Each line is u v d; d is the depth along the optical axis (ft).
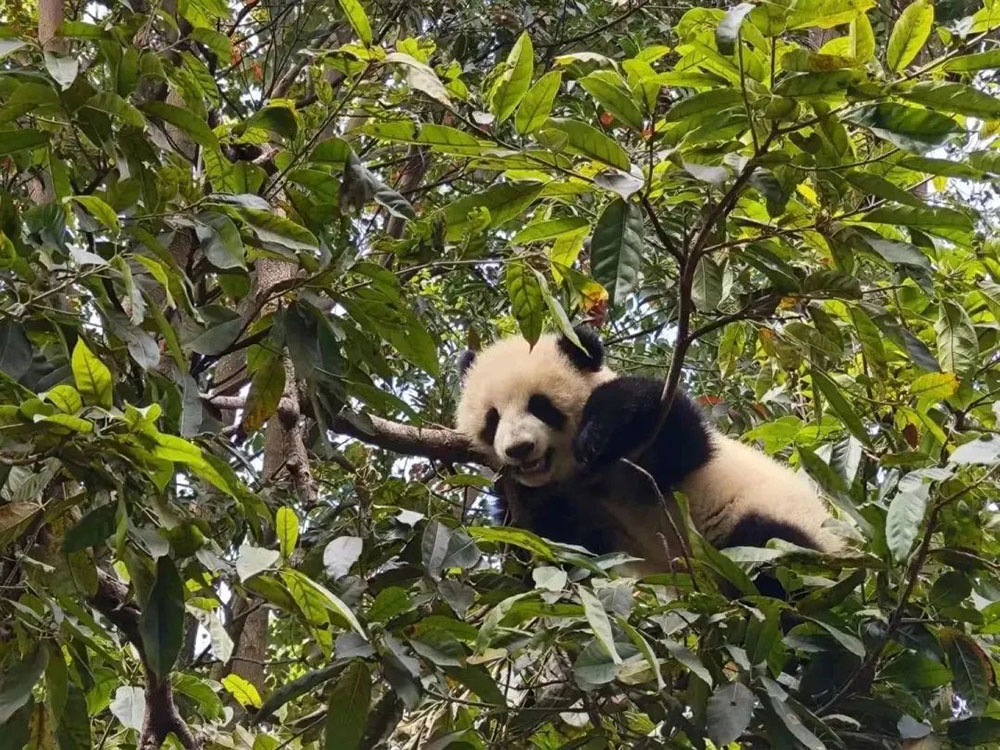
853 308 13.97
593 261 11.72
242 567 10.30
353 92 13.48
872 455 16.48
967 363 14.80
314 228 13.29
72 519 11.09
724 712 11.35
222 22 23.54
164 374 13.30
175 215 11.69
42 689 14.28
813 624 13.03
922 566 13.47
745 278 17.98
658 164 12.85
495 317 28.09
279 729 14.73
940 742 12.75
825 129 11.05
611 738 13.60
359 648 11.22
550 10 28.58
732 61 10.98
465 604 12.37
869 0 10.27
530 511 20.81
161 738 12.98
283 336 12.37
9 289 10.59
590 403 19.70
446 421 25.18
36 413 8.68
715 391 27.22
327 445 12.71
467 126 12.92
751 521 18.84
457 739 12.30
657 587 12.98
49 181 14.67
